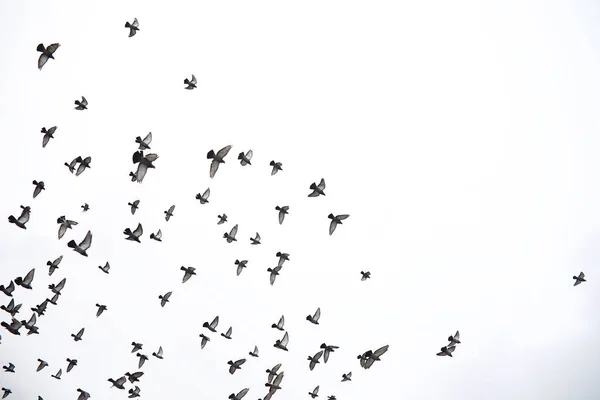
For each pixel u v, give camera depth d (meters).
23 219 26.14
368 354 24.73
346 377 35.81
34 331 29.70
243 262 31.73
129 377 34.12
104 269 30.92
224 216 32.19
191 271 31.94
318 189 27.08
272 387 29.95
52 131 26.22
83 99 26.09
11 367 39.75
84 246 26.25
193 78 27.48
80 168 27.48
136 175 20.64
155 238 29.58
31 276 28.36
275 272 31.50
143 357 35.19
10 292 29.20
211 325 32.66
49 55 22.44
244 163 25.67
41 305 29.81
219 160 22.50
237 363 32.53
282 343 30.98
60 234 26.83
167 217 30.58
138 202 29.34
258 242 32.84
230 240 31.83
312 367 28.20
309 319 30.70
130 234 28.80
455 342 28.14
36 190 27.12
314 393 38.41
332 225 27.05
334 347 28.52
